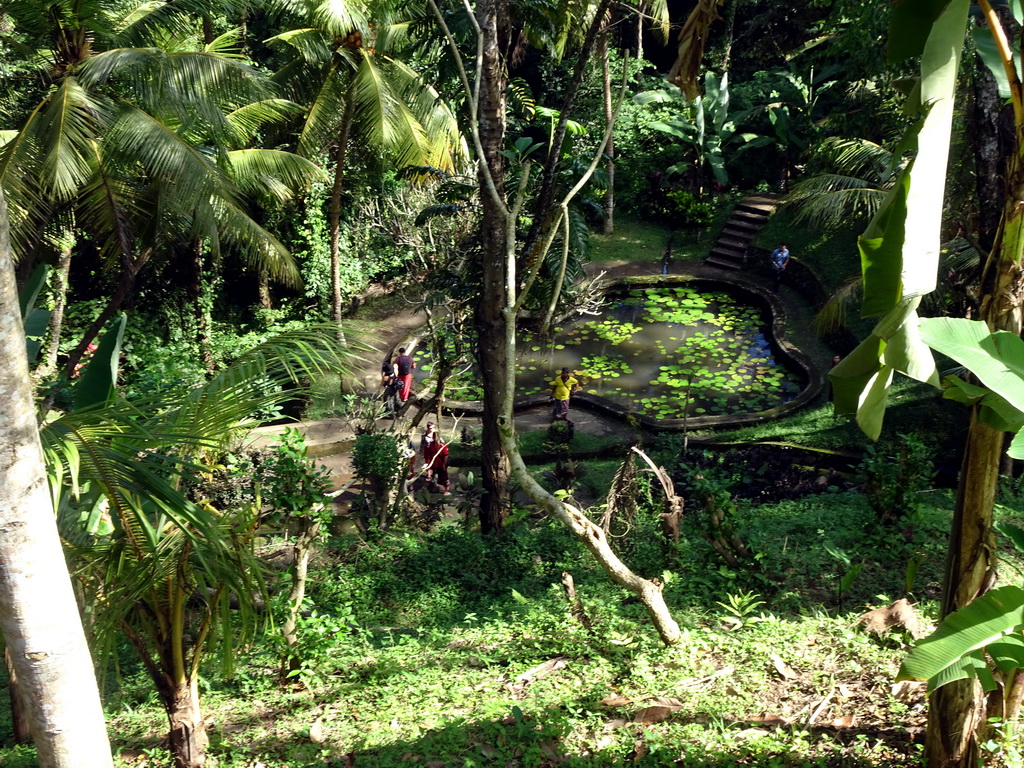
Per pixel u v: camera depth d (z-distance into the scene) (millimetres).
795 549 8656
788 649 6207
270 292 23125
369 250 23094
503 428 5301
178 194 12727
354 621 8141
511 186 11156
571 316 22016
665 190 27250
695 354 20078
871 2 12609
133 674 7879
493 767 5027
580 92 27516
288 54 18797
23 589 3055
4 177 11633
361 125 18719
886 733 5012
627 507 8969
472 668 6730
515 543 10352
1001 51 3590
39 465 3094
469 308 13586
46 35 12266
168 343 18797
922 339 3447
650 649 6406
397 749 5344
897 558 8055
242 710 6543
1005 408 3588
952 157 11883
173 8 12688
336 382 18391
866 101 18359
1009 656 3742
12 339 2977
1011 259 3648
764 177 27391
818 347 19516
